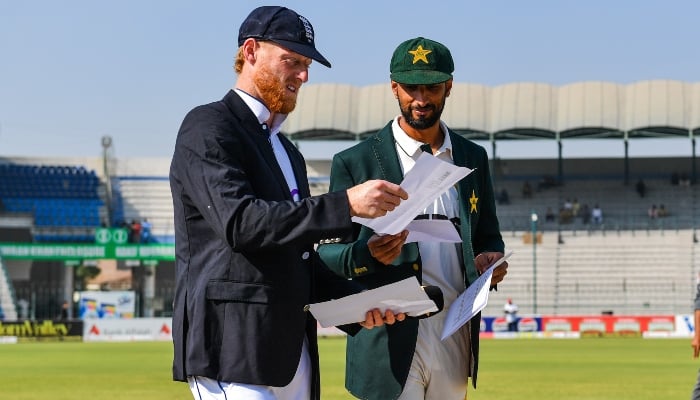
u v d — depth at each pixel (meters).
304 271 5.45
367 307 5.83
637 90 61.66
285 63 5.42
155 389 19.62
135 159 67.69
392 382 7.29
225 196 5.05
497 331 50.94
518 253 60.94
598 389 19.00
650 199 63.91
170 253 58.78
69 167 66.50
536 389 18.98
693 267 59.12
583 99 61.78
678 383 20.52
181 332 5.29
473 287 6.98
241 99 5.46
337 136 64.56
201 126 5.25
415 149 7.51
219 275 5.21
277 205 5.00
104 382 21.59
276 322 5.24
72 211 65.12
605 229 61.91
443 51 7.39
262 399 5.21
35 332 49.12
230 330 5.20
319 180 66.38
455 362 7.51
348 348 7.57
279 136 5.81
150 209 66.12
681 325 49.91
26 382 21.73
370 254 6.76
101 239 58.69
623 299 58.66
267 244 5.00
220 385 5.23
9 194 65.12
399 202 5.11
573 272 59.78
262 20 5.44
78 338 49.41
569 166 66.19
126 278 72.44
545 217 63.31
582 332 50.50
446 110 63.31
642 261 59.53
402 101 7.41
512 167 66.44
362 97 64.31
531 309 59.12
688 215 62.53
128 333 49.91
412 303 5.88
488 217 7.83
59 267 65.56
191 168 5.19
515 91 62.91
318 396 5.68
